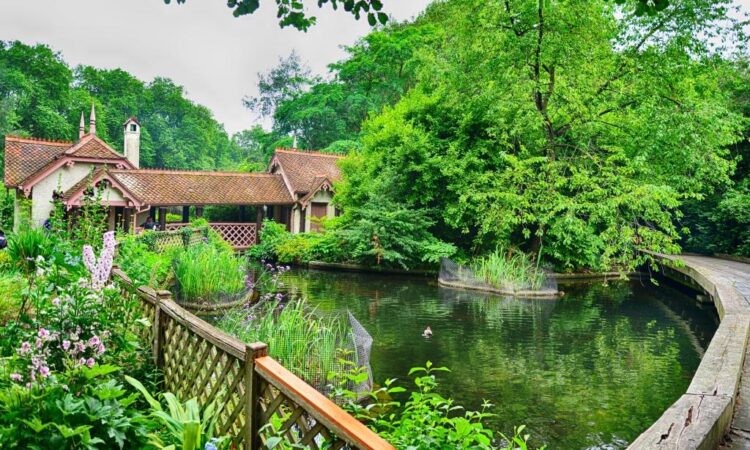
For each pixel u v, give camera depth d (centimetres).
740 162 2108
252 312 969
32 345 311
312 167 2845
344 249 1941
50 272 370
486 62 1585
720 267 1522
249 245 2472
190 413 279
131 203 2000
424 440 255
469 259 1806
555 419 604
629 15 1574
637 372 782
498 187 1630
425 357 837
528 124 1573
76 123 4962
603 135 1686
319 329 738
